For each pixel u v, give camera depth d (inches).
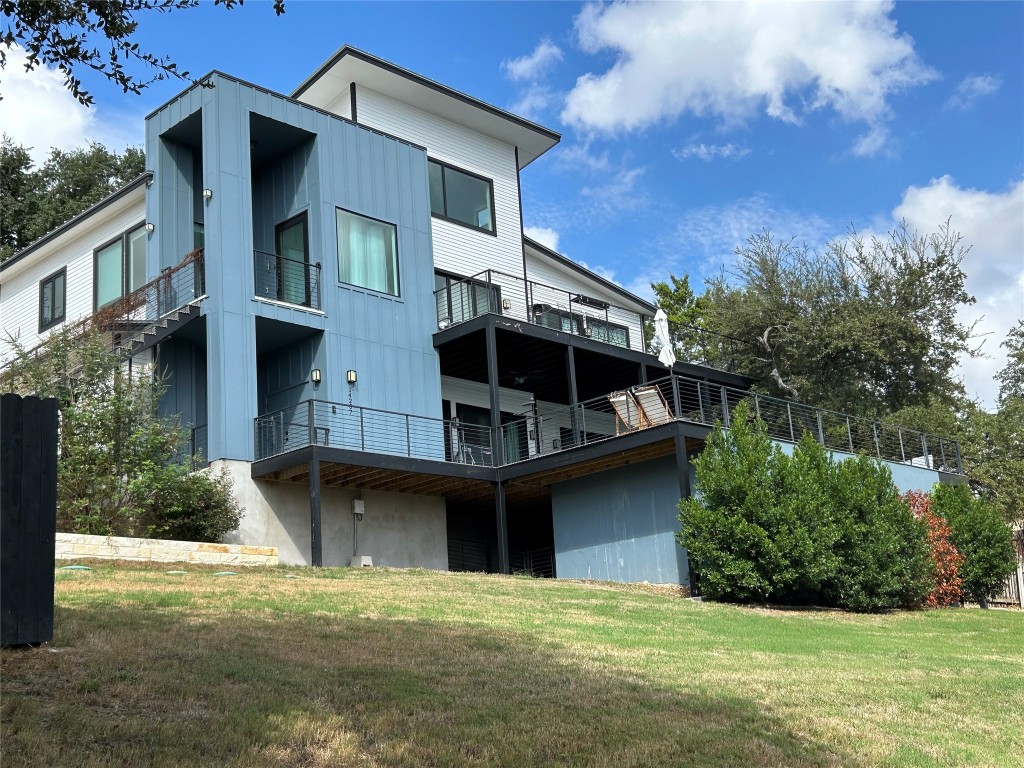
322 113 919.7
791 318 1236.5
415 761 271.4
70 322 1016.9
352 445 868.6
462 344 959.0
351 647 403.5
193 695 309.0
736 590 712.4
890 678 426.9
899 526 797.2
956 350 1216.2
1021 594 901.8
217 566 680.4
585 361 1034.7
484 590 641.0
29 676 310.0
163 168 909.2
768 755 298.8
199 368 880.3
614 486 869.2
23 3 284.7
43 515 350.0
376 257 932.6
